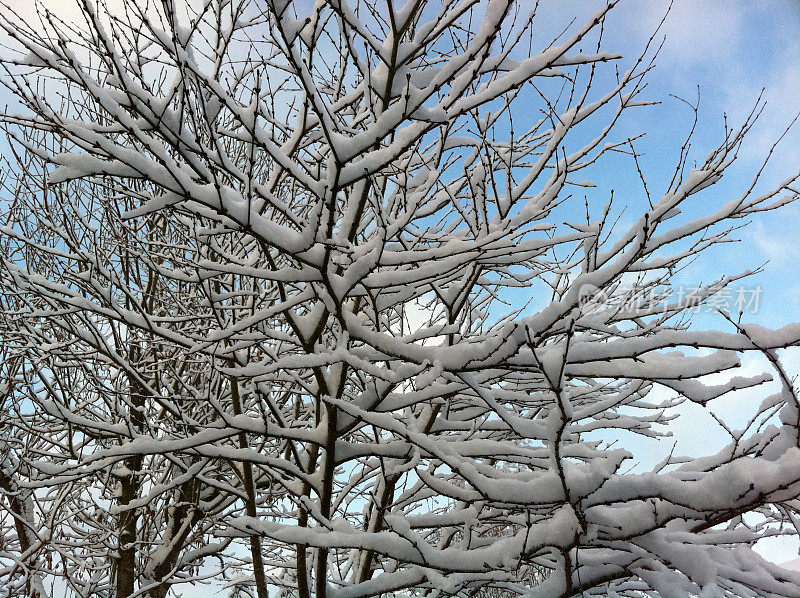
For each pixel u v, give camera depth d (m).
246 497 4.73
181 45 2.88
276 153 2.90
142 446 3.96
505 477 3.77
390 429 3.37
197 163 2.93
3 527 6.17
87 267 5.05
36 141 5.07
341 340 3.71
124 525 5.93
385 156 2.88
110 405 4.24
